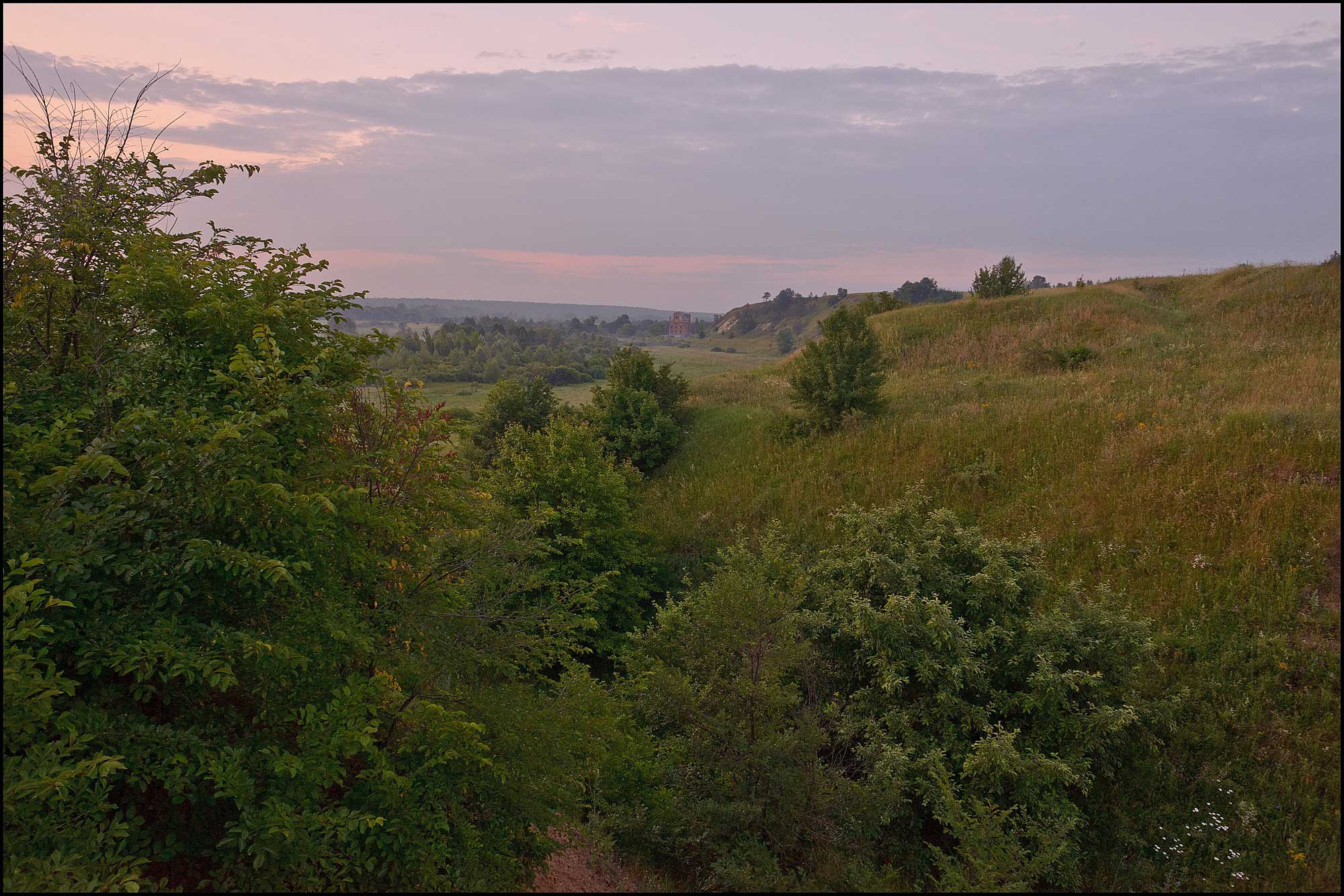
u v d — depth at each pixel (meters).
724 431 26.77
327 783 5.31
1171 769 9.35
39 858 4.15
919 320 34.66
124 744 4.91
